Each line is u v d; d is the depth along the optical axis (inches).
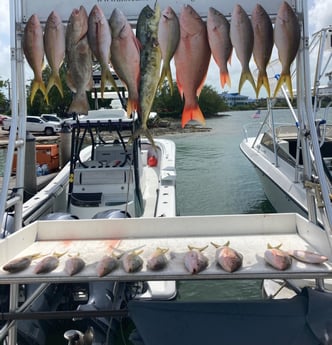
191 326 68.0
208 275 68.2
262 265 70.9
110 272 69.8
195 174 428.1
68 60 82.0
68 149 341.1
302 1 80.0
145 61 79.5
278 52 79.4
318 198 78.5
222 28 78.7
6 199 79.0
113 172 162.1
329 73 188.4
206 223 90.1
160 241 86.8
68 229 90.0
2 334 76.5
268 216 90.0
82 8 81.0
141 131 81.0
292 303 70.7
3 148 696.4
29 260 74.0
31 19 82.6
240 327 67.3
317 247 78.8
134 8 83.3
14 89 85.2
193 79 79.4
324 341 64.6
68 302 124.9
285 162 238.5
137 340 71.8
